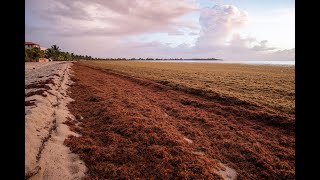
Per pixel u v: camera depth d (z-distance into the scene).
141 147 11.85
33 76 39.53
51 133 13.19
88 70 67.12
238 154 11.66
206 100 25.02
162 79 43.69
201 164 10.13
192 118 18.03
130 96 26.42
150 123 15.87
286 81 44.41
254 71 77.56
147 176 9.20
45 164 9.53
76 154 10.96
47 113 16.16
